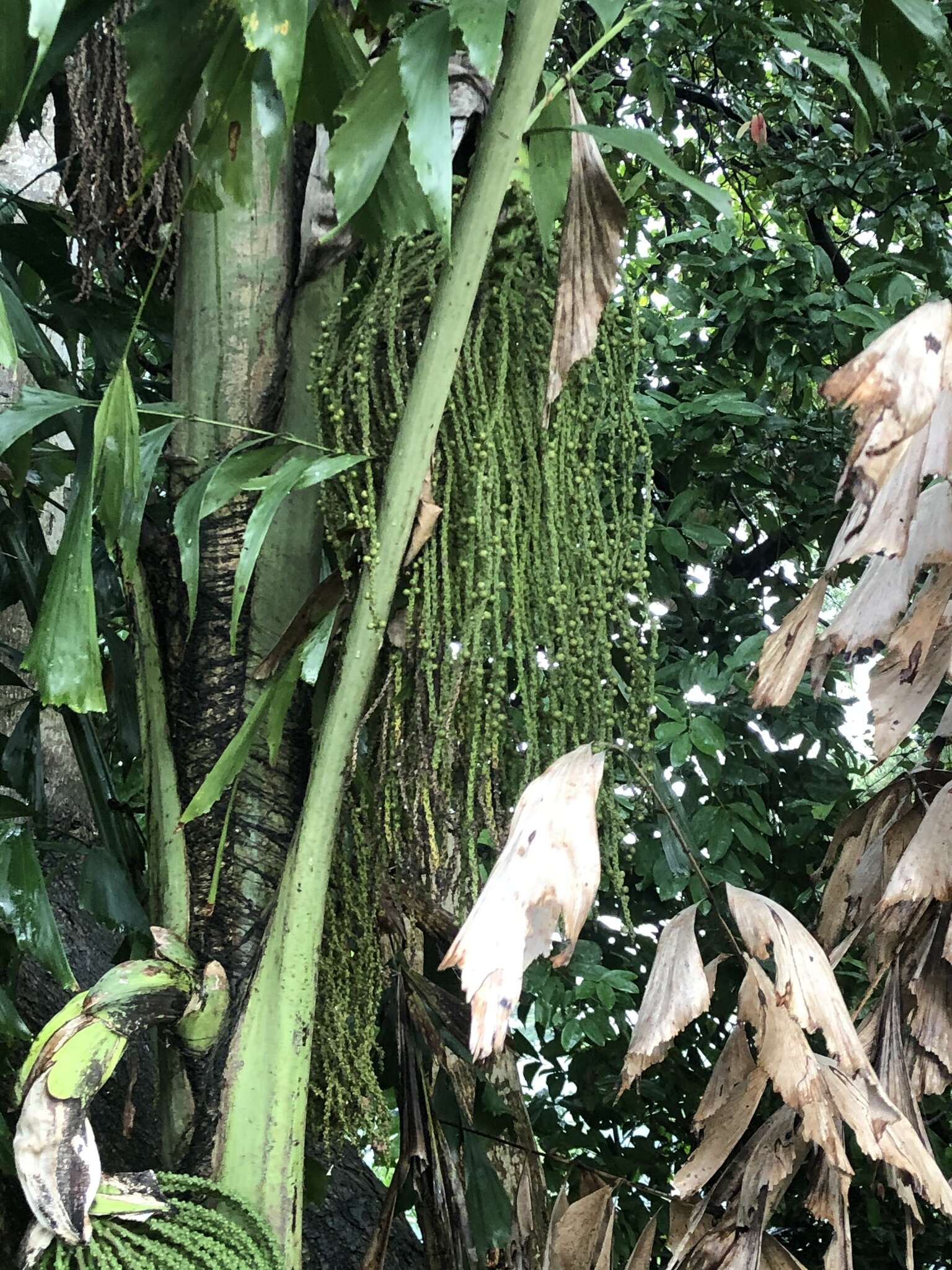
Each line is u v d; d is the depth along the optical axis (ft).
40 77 4.52
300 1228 4.37
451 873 4.74
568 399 4.45
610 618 4.51
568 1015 8.06
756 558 11.69
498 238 4.51
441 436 4.43
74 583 4.39
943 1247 9.30
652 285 11.53
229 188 4.56
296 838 4.40
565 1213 4.85
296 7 3.92
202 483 4.54
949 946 4.33
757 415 8.70
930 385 3.57
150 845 4.78
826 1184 4.45
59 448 6.31
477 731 4.33
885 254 10.39
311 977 4.41
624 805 6.20
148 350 7.77
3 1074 5.88
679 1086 9.66
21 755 6.48
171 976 4.25
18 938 5.26
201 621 4.79
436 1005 5.31
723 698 9.21
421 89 4.04
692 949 4.18
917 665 4.26
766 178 11.38
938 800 4.36
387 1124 4.87
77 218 5.46
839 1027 4.06
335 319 4.64
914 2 4.67
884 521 3.82
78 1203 3.94
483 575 4.26
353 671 4.33
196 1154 4.35
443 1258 5.34
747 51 10.55
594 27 10.12
